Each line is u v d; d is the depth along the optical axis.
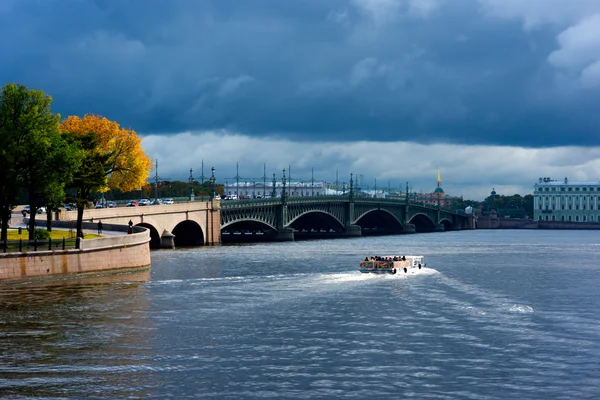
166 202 189.75
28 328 64.25
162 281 94.94
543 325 68.94
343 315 72.25
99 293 83.12
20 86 97.56
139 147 163.25
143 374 51.28
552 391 49.00
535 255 166.75
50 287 86.62
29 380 49.66
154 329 64.56
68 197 110.00
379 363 54.69
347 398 47.09
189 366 53.28
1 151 94.12
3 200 96.00
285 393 47.84
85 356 55.44
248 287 90.69
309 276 103.75
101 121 159.12
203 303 77.75
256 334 63.25
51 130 99.00
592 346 60.44
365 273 107.75
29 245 89.69
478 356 56.97
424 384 50.00
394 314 73.31
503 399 47.38
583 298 87.38
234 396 47.12
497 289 95.31
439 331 65.56
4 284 85.94
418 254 167.25
